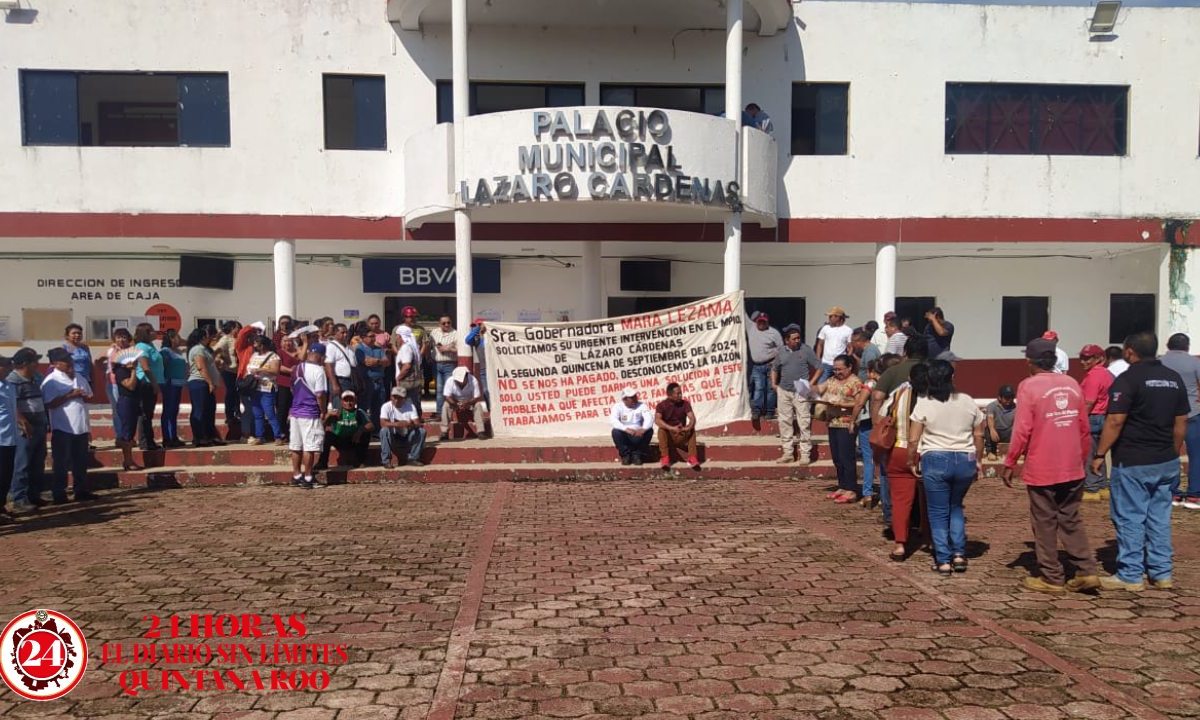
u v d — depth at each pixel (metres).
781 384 10.48
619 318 11.59
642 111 11.65
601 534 7.44
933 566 6.23
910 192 13.74
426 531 7.62
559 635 4.92
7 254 15.12
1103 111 14.02
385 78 13.45
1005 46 13.75
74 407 9.20
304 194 13.36
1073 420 5.58
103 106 13.23
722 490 9.56
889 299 13.91
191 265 14.98
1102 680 4.23
